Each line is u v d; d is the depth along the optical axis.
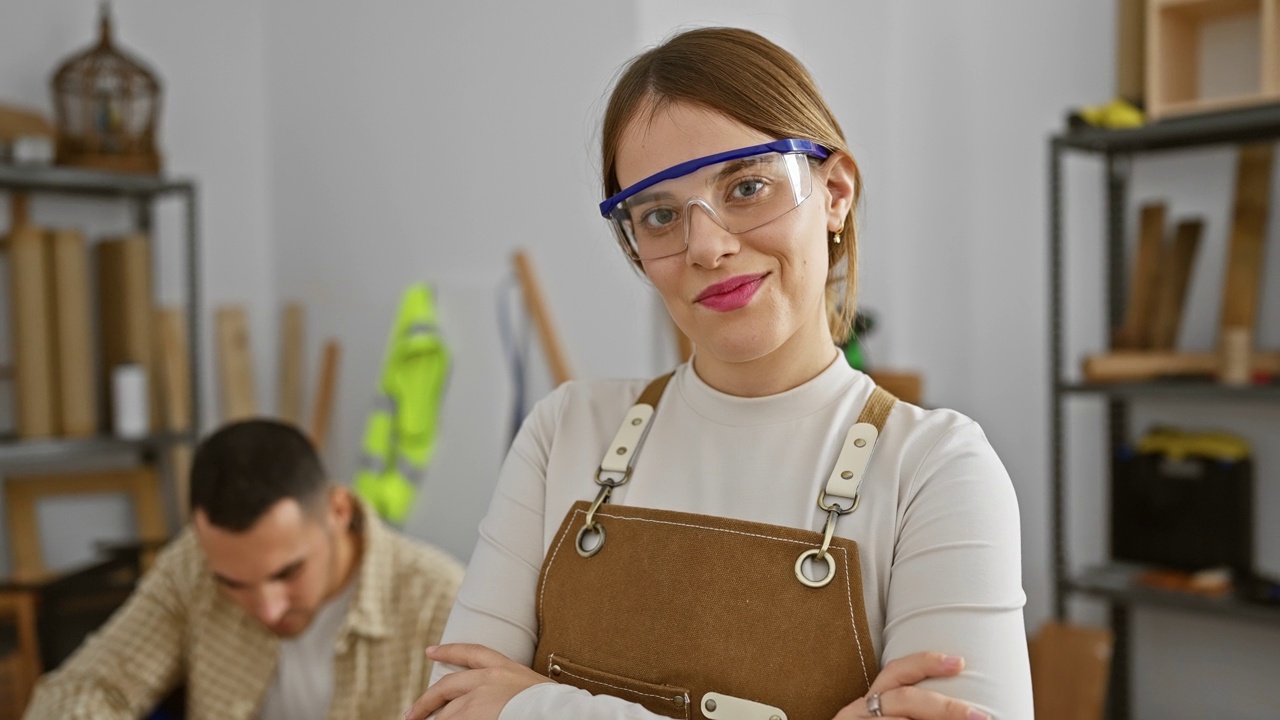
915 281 3.58
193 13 3.64
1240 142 2.86
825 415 0.99
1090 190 3.16
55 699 1.96
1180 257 2.91
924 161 3.55
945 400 3.51
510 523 1.09
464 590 1.09
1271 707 2.86
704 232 0.90
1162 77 2.77
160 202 3.53
